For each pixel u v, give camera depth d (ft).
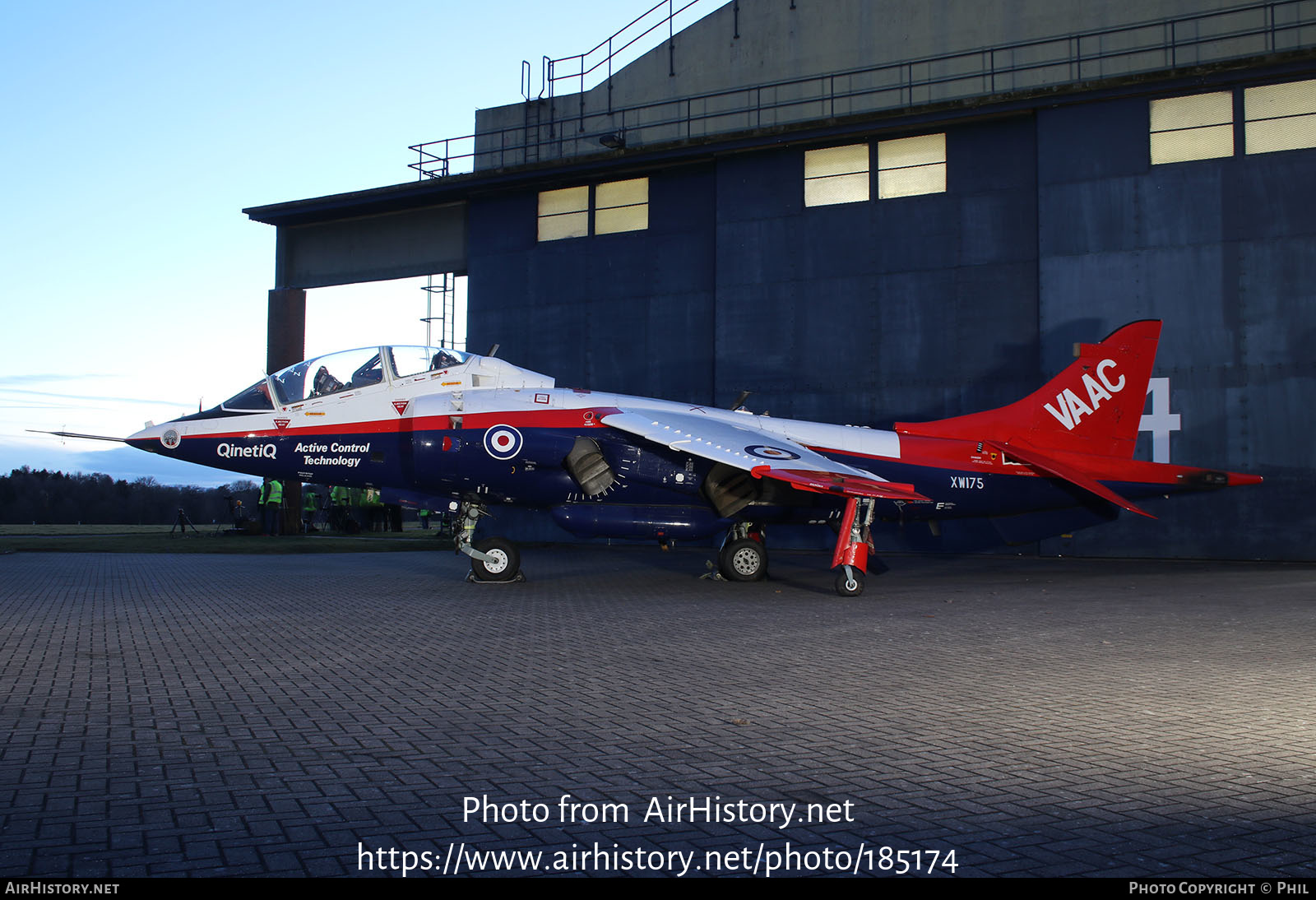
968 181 68.49
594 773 15.16
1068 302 64.39
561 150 93.25
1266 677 23.03
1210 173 61.31
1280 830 12.65
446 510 48.93
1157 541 61.82
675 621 33.73
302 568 56.18
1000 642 28.91
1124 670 24.16
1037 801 13.83
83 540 89.15
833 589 45.11
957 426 51.52
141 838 12.09
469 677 23.21
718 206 75.61
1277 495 58.85
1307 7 68.74
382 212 89.35
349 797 13.84
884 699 20.79
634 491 48.21
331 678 22.98
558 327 82.12
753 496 47.80
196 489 219.00
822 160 72.90
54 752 16.06
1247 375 59.82
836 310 71.82
